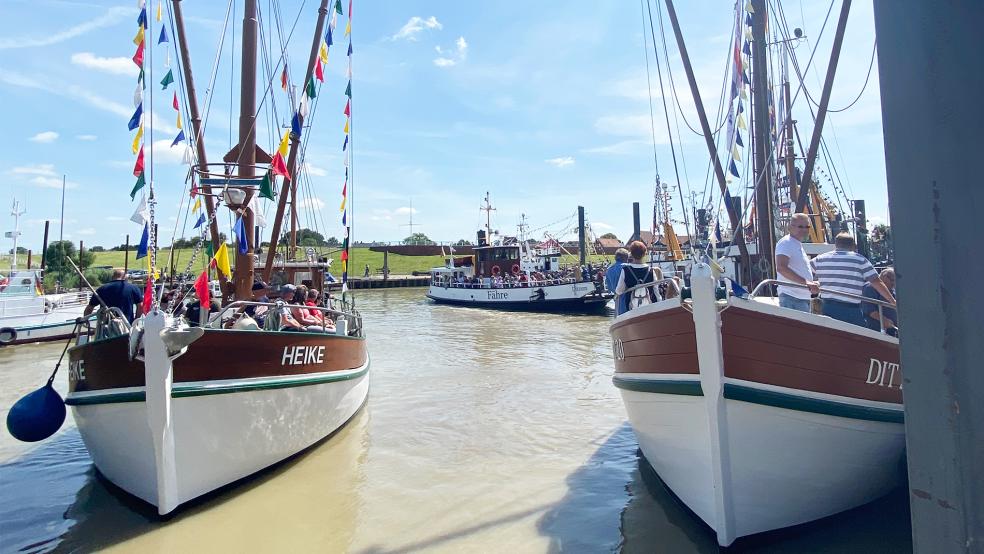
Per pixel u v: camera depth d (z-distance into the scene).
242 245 7.70
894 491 5.70
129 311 7.10
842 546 4.85
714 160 8.02
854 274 5.44
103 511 5.91
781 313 4.70
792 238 5.66
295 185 11.09
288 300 8.21
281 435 6.85
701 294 4.67
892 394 5.12
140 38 6.85
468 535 5.31
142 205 6.22
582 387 11.59
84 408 6.21
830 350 4.81
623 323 6.12
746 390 4.66
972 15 1.71
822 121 8.58
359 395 9.39
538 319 27.45
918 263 1.80
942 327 1.74
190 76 9.70
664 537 5.17
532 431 8.51
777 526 4.97
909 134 1.82
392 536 5.33
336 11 10.40
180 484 5.75
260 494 6.30
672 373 5.18
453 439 8.16
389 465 7.14
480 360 15.30
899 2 1.86
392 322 26.64
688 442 5.09
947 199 1.73
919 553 1.82
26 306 20.41
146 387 5.47
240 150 8.78
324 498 6.17
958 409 1.70
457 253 68.31
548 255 38.62
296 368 7.00
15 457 7.79
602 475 6.71
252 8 9.05
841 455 4.98
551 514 5.71
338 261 69.25
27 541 5.29
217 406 5.95
